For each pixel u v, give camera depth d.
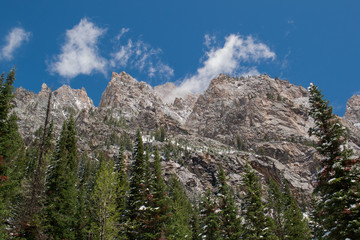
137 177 44.62
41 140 27.41
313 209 49.56
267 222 40.28
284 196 54.25
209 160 157.50
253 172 44.62
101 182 32.22
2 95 31.73
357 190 22.08
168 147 169.38
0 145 30.44
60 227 36.31
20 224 29.44
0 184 28.69
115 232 30.98
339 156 23.89
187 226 54.69
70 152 50.66
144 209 39.47
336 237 22.48
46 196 36.47
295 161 167.12
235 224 40.53
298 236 45.38
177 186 77.25
